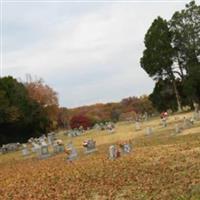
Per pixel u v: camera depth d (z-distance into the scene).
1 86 89.69
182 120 60.00
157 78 86.12
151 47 84.69
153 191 19.09
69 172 28.73
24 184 26.86
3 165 45.22
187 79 81.19
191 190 17.97
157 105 87.62
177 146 33.78
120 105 137.12
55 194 21.88
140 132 55.12
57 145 47.53
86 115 123.75
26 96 94.94
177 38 84.88
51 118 103.88
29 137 94.38
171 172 22.86
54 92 106.50
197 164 24.03
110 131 63.16
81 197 20.25
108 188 21.30
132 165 27.30
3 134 89.31
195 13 84.38
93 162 32.22
